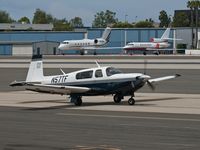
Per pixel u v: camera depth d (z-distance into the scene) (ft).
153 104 116.47
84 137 67.62
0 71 242.37
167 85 169.89
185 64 251.80
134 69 226.79
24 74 226.79
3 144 62.34
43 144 62.28
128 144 61.98
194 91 151.53
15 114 97.30
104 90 115.65
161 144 61.67
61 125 80.38
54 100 130.31
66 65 262.67
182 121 84.64
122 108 108.37
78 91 114.21
